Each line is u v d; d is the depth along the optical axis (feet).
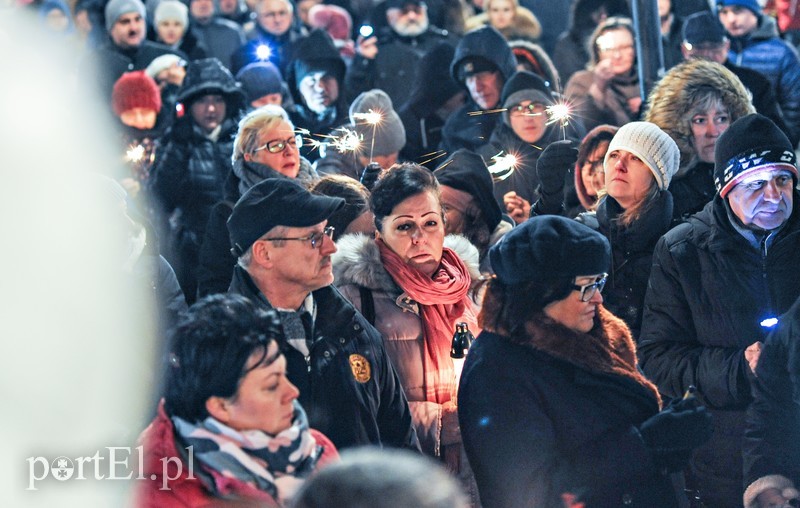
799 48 76.54
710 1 77.77
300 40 64.90
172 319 33.50
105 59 64.49
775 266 33.14
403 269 31.76
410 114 60.08
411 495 15.76
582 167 40.73
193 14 79.71
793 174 33.01
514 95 49.39
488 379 26.61
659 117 41.52
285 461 23.88
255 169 42.57
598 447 26.17
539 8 83.20
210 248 41.96
